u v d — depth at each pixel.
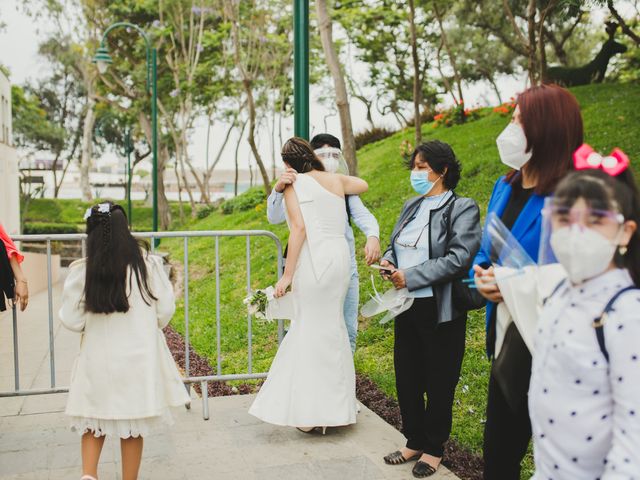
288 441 3.90
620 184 1.69
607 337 1.61
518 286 2.16
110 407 3.01
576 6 8.13
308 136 5.73
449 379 3.40
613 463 1.55
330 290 3.84
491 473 2.52
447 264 3.22
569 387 1.69
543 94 2.27
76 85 45.84
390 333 5.91
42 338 7.62
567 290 1.79
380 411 4.43
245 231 4.45
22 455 3.70
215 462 3.60
